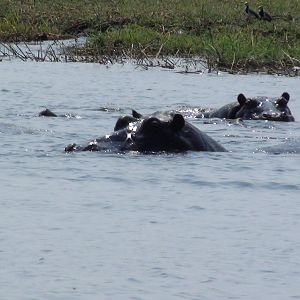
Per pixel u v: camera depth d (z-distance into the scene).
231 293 22.70
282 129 56.31
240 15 136.25
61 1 144.88
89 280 23.50
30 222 29.17
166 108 65.25
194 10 136.00
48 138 47.97
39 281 23.31
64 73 89.69
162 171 38.09
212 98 72.75
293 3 154.00
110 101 69.44
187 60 103.12
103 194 33.66
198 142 43.25
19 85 78.50
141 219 29.88
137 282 23.42
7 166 39.03
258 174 38.16
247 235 28.08
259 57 98.81
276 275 24.17
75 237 27.48
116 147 42.31
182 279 23.73
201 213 30.94
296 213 31.12
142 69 95.31
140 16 130.12
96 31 123.75
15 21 129.50
